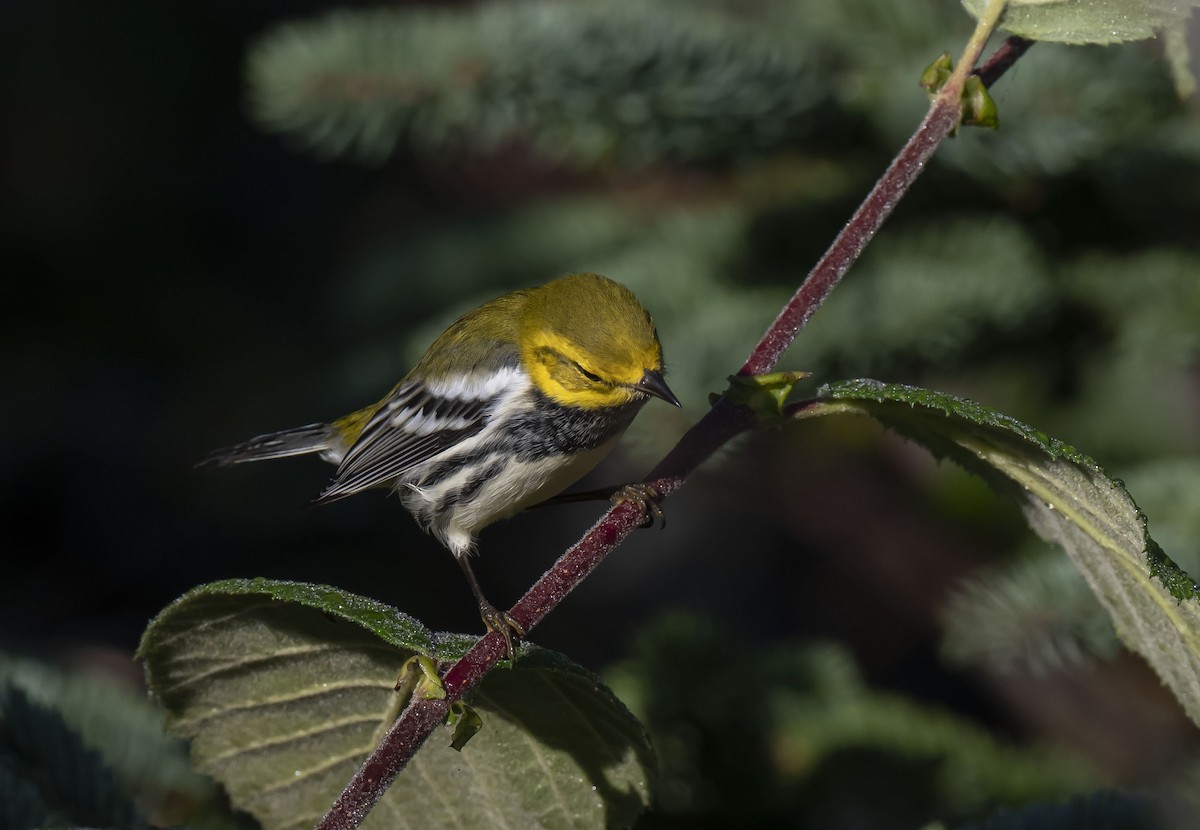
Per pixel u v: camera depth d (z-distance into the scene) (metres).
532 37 9.23
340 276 14.64
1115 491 4.24
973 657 8.10
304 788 4.92
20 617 14.44
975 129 9.48
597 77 9.23
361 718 4.75
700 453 4.78
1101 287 10.03
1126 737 11.30
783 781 8.57
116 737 7.19
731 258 10.60
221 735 4.82
